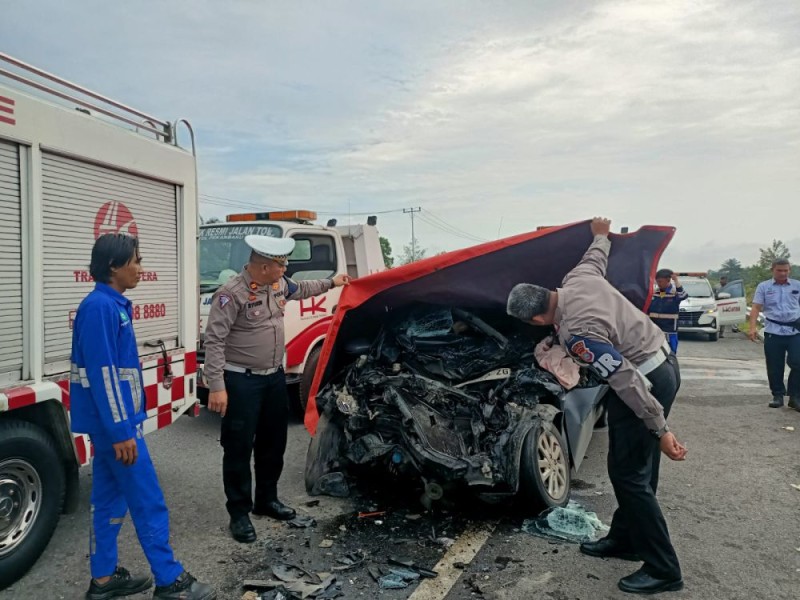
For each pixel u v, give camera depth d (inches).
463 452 167.6
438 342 192.5
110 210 158.6
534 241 176.4
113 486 126.4
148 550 122.5
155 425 175.9
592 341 127.0
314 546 153.4
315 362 274.8
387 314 201.6
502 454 166.2
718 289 906.1
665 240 176.9
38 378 137.7
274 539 157.4
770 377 314.7
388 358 189.8
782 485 198.8
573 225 171.6
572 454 188.9
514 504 173.2
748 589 133.3
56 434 146.3
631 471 131.5
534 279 189.9
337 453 187.6
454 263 180.7
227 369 156.3
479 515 172.7
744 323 765.3
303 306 270.4
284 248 156.5
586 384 197.3
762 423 281.3
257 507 171.6
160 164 174.7
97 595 127.2
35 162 135.9
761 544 155.6
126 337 121.8
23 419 139.9
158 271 176.7
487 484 160.1
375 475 187.3
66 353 145.6
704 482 201.6
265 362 159.2
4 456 129.9
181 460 223.3
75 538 157.9
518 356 192.2
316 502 182.9
